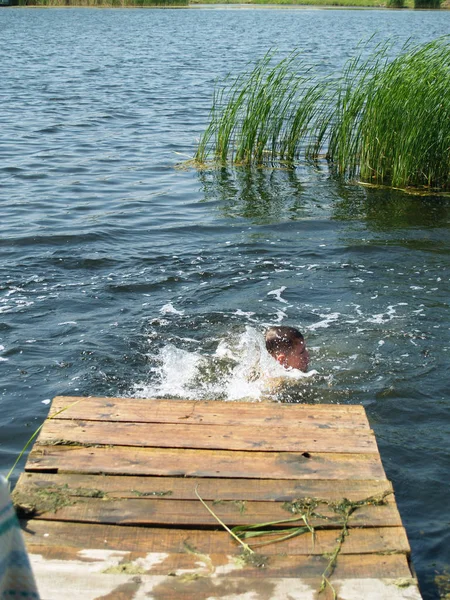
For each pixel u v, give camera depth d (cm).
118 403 502
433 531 455
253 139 1407
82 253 925
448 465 518
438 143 1240
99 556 362
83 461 434
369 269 880
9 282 829
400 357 659
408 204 1166
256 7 9525
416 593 340
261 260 908
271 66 2916
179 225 1055
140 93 2297
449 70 1239
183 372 633
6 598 179
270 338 633
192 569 354
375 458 440
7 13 7350
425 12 7981
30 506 395
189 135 1686
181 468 429
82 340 690
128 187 1263
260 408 498
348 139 1327
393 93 1244
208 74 2753
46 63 3178
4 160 1433
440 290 813
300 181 1303
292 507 396
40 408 585
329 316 742
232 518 388
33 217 1078
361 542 373
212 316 741
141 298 791
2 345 682
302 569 354
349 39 4316
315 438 461
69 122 1825
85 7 8606
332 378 622
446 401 595
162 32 5128
